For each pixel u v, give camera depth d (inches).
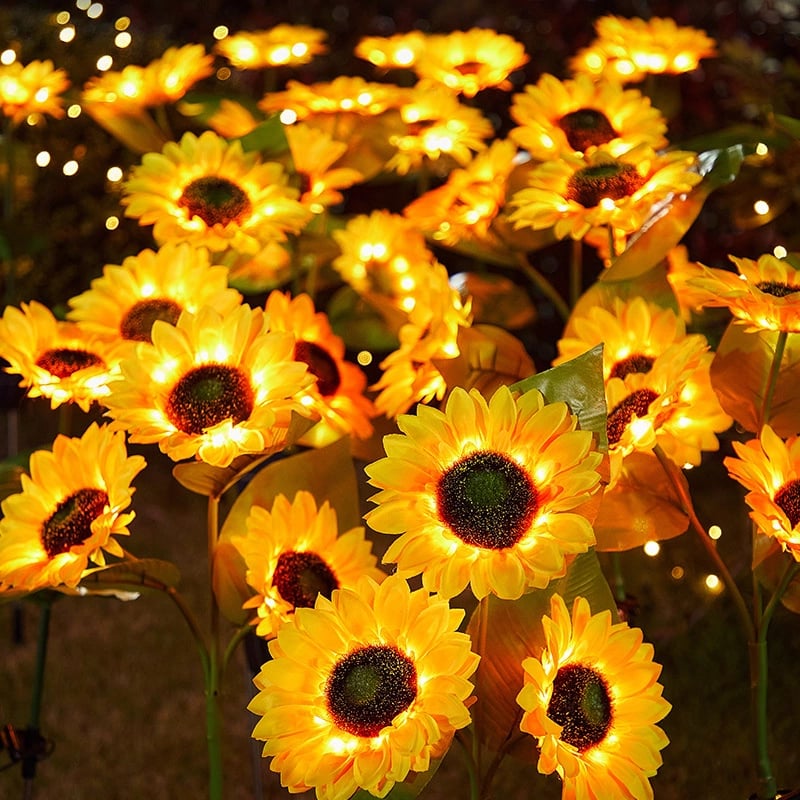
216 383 52.9
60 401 58.8
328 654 50.3
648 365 58.5
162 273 59.2
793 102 97.0
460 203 67.7
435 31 132.1
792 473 53.2
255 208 60.7
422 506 50.3
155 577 54.6
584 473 49.6
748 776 74.1
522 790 73.7
